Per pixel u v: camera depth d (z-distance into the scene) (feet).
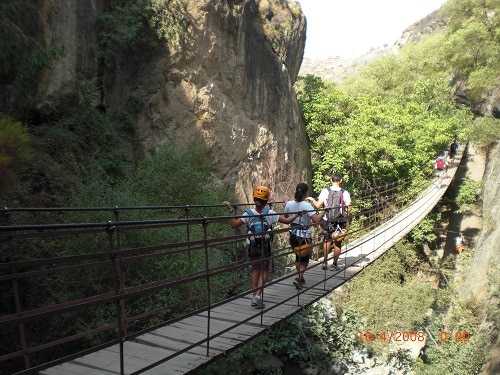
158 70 39.68
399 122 70.23
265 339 31.42
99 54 35.40
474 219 74.38
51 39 28.89
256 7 59.82
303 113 71.56
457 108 91.56
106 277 20.04
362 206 64.28
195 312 12.72
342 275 24.58
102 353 13.03
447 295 53.98
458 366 40.11
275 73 57.16
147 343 13.94
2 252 17.42
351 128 67.26
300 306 18.52
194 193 29.91
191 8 43.21
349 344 37.45
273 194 52.70
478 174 81.76
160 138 39.01
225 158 45.50
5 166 11.80
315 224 20.62
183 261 22.22
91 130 32.09
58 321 18.78
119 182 29.66
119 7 37.45
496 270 47.14
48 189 23.59
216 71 45.73
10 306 17.53
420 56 100.22
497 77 81.25
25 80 23.66
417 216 51.06
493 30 84.02
